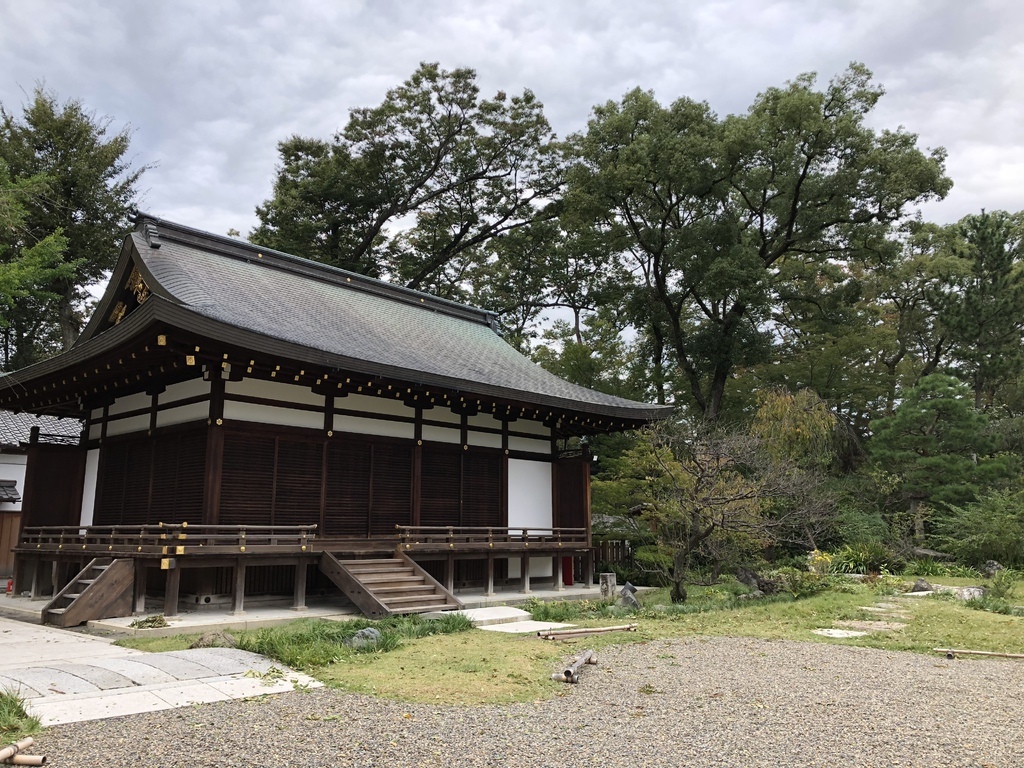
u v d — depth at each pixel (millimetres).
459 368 18688
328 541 14672
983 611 14977
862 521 27375
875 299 44844
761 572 21453
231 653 8914
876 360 44562
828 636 11828
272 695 7133
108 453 17500
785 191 33000
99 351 14055
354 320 19688
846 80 30844
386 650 9719
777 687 8008
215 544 13555
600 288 40406
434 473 18344
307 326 16875
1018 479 29000
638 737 6039
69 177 34156
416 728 6125
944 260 39312
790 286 37312
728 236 31922
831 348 35500
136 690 7199
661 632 11961
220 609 14094
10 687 7086
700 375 37938
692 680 8305
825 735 6172
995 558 25234
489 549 17500
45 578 16844
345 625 11359
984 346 37219
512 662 8914
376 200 41156
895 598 17125
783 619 13688
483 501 19406
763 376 36875
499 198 44094
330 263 40625
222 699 6941
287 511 15297
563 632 11430
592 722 6465
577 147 40938
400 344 19062
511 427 20484
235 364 14312
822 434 27172
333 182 40031
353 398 16797
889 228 32938
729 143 30250
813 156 31109
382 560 15250
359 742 5719
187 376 15297
